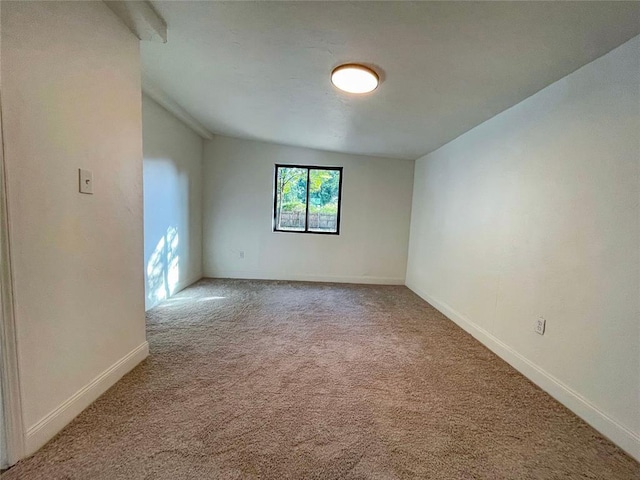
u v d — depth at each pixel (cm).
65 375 145
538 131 210
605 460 137
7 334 116
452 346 257
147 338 252
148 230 325
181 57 220
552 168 196
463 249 308
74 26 142
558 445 145
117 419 150
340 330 284
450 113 265
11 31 113
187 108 348
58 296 140
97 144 161
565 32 147
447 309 338
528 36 152
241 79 247
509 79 198
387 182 479
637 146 144
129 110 185
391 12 146
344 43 177
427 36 161
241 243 483
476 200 288
